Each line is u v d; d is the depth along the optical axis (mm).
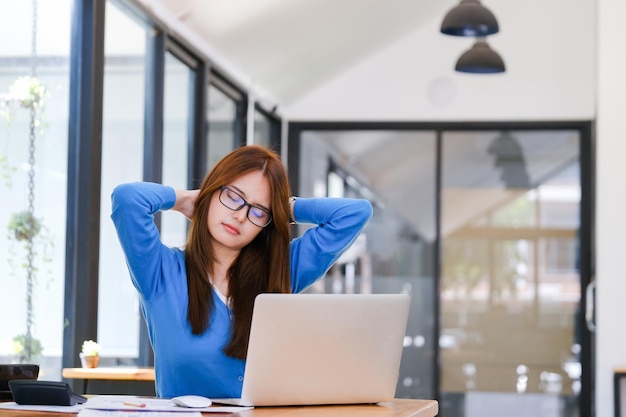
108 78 5410
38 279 4773
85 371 4809
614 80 7750
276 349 2496
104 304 5449
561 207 8891
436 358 8930
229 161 2812
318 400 2605
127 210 2695
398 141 9164
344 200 3047
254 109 8328
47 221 4836
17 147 4641
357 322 2572
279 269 2846
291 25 7070
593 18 8852
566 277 8844
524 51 8914
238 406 2555
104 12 5145
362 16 7625
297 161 9195
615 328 7586
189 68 6699
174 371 2723
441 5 8562
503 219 8969
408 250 9086
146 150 5934
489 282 8945
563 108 8867
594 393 8305
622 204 7648
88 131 5023
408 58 9078
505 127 8961
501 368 8852
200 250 2779
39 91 4773
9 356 4586
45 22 4816
